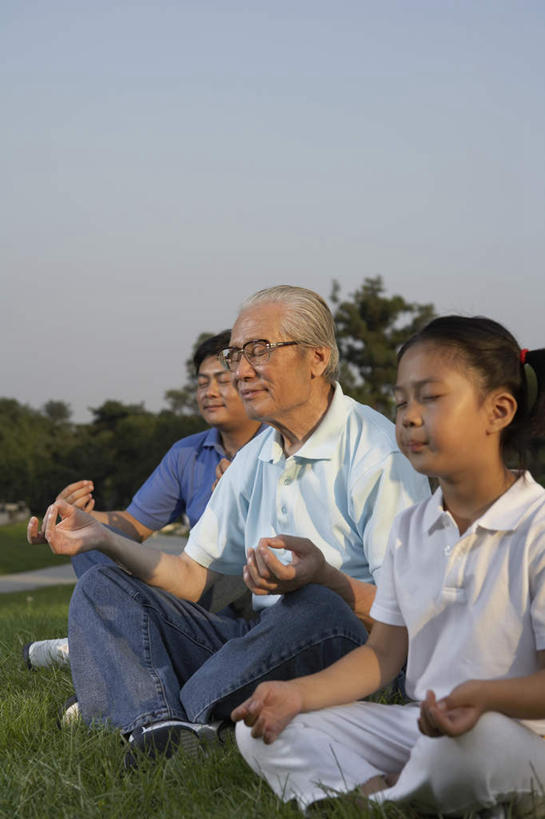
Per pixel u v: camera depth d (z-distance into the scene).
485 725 1.99
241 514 3.57
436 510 2.34
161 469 4.98
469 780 2.02
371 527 3.14
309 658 2.88
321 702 2.36
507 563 2.21
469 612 2.24
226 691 2.90
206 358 4.71
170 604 3.30
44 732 3.20
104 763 2.72
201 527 3.61
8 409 136.00
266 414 3.29
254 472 3.53
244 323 3.30
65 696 3.80
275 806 2.27
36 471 100.94
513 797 2.05
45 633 6.16
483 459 2.25
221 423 4.70
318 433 3.29
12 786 2.61
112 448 97.50
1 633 6.41
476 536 2.25
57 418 174.25
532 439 2.29
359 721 2.36
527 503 2.23
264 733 2.29
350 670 2.43
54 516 3.32
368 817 2.11
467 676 2.21
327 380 3.35
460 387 2.20
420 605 2.34
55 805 2.46
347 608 2.92
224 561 3.62
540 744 2.04
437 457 2.22
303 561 2.85
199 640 3.31
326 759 2.28
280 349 3.24
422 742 2.07
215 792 2.50
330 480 3.28
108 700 3.05
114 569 3.24
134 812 2.41
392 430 3.29
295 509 3.33
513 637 2.18
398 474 3.15
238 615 3.99
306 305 3.27
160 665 3.09
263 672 2.88
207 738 2.92
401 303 57.97
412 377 2.23
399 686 3.16
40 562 39.38
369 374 57.62
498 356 2.21
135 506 4.96
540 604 2.14
